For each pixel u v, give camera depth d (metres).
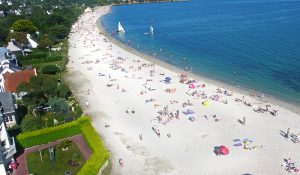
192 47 156.12
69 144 66.56
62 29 179.62
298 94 90.38
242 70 114.44
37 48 147.88
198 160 60.25
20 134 66.81
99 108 84.62
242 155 61.00
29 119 72.44
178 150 63.75
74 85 102.56
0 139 58.94
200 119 75.75
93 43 168.25
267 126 71.19
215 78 106.56
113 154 63.22
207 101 83.31
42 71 112.56
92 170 55.03
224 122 73.75
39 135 66.69
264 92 92.44
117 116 79.56
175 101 86.75
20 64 125.06
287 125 71.31
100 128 73.75
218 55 137.50
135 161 60.78
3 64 101.06
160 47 159.75
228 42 162.88
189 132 70.12
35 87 82.31
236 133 68.75
